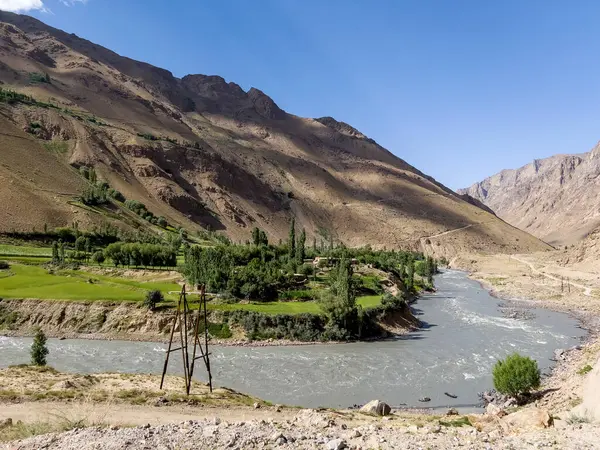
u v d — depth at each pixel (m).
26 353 56.31
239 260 115.25
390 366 54.94
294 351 62.28
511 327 82.19
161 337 66.81
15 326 68.44
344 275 79.19
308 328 69.75
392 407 41.19
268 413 28.02
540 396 39.53
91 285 81.94
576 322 90.00
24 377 34.09
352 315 71.56
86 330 68.06
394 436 14.68
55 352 57.84
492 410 26.02
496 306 110.94
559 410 29.92
